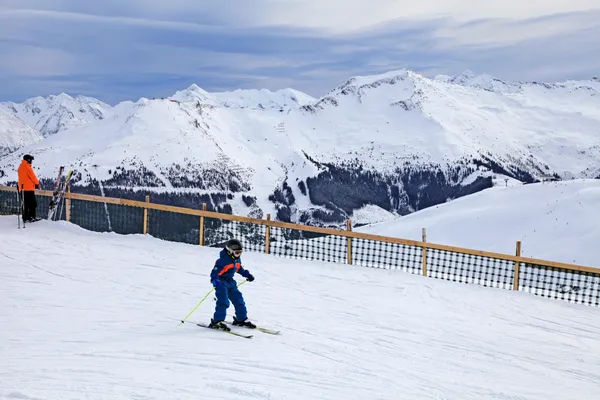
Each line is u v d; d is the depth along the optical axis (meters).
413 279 13.05
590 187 49.12
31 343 6.93
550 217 44.84
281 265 13.47
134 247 14.01
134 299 9.53
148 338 7.38
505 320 10.45
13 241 13.80
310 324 8.82
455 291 12.35
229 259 8.02
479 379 7.02
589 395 6.86
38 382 5.50
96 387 5.41
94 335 7.40
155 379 5.77
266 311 9.45
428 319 9.88
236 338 7.67
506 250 40.94
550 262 13.69
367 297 11.10
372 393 6.03
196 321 8.41
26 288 9.85
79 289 9.98
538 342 9.16
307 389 5.90
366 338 8.33
